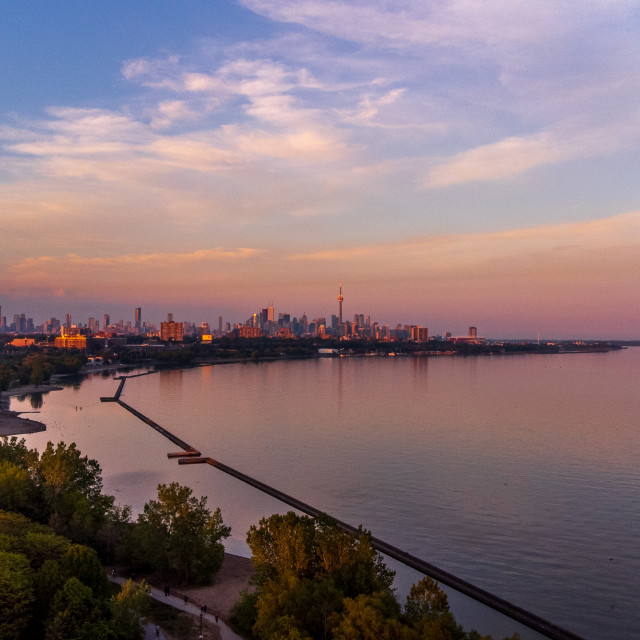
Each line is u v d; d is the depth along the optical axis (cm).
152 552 10212
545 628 9025
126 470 18488
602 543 12325
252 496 15688
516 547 12125
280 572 8356
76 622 7112
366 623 6525
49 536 9056
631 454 19862
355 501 15138
